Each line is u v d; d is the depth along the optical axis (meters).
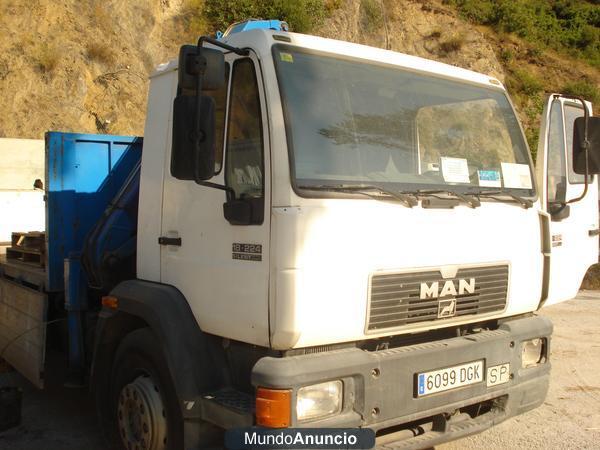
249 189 3.47
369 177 3.66
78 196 5.35
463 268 3.88
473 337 4.01
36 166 11.07
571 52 30.83
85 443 4.95
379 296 3.48
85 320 5.10
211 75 3.32
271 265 3.27
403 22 25.64
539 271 4.41
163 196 4.09
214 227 3.65
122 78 17.20
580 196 4.81
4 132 15.08
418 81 4.16
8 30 16.39
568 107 5.06
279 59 3.48
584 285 12.22
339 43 3.86
